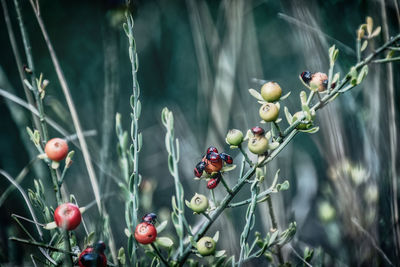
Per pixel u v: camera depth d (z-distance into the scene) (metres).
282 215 0.49
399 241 0.46
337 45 0.52
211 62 0.61
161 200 0.65
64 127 0.60
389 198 0.48
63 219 0.38
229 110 0.55
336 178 0.49
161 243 0.39
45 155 0.40
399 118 0.48
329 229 0.53
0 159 0.56
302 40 0.51
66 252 0.39
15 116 0.51
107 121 0.49
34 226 0.50
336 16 0.53
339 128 0.49
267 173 0.51
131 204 0.43
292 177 0.65
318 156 0.65
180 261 0.40
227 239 0.49
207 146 0.55
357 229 0.48
